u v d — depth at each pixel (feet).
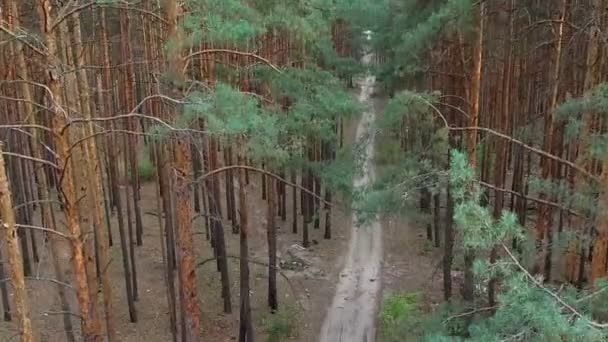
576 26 43.24
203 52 35.01
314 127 42.37
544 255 35.78
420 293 58.29
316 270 68.74
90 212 49.32
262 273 67.00
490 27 52.80
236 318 57.93
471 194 22.04
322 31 44.98
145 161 88.63
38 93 56.49
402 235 77.92
